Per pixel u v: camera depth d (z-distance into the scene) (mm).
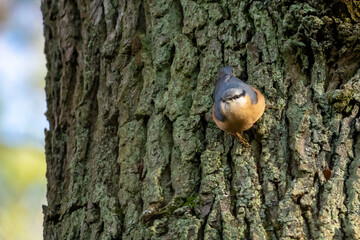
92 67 7410
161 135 6629
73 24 7848
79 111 7355
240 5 6906
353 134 6109
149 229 5992
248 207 5832
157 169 6426
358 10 6320
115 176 6789
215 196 5957
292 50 6582
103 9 7551
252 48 6711
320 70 6445
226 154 6289
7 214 9445
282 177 5973
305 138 6105
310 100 6344
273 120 6344
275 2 6688
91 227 6602
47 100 8094
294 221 5641
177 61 6887
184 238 5758
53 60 8078
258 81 6578
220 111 6203
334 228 5594
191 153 6363
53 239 7039
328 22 6383
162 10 7191
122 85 7086
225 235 5703
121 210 6508
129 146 6766
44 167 10609
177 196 6188
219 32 6879
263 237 5629
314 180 5879
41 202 10117
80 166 7105
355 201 5699
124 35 7254
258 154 6242
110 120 7062
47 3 8391
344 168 5906
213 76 6727
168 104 6715
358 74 6324
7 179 10172
